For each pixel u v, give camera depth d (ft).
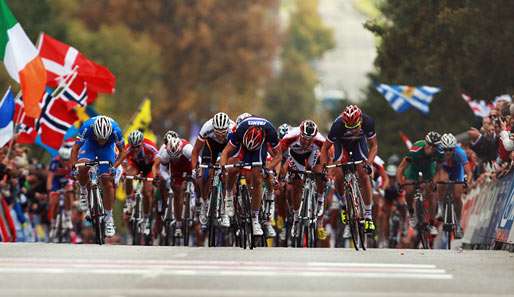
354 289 91.71
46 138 227.20
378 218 229.66
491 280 99.66
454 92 285.02
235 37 652.07
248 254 123.95
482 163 197.77
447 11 237.86
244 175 154.10
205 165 156.04
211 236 155.53
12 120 206.80
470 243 194.39
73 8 563.48
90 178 155.63
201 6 631.97
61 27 432.66
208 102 632.38
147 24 615.98
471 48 233.14
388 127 364.99
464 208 207.41
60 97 228.63
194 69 626.64
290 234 180.04
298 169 166.30
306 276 100.48
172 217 187.42
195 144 160.66
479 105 243.40
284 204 184.03
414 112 351.46
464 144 212.64
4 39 208.64
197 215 191.31
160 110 570.05
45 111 225.97
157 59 560.61
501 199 165.48
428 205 184.96
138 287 91.30
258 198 144.15
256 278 98.32
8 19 208.23
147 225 193.98
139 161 193.57
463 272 106.22
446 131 301.43
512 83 234.38
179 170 183.21
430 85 274.98
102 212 155.63
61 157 215.51
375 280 98.22
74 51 232.53
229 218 155.63
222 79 644.69
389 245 217.56
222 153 148.66
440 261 117.70
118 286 92.02
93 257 117.50
